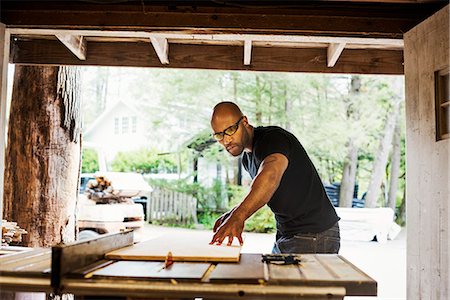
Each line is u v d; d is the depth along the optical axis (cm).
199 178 1820
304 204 323
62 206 448
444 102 287
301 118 1694
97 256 206
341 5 323
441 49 281
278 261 216
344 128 1659
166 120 1867
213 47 430
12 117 443
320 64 430
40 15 325
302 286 170
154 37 359
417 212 308
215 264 206
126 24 323
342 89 1705
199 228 1523
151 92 1925
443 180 277
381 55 431
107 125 2078
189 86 1805
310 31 323
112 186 762
